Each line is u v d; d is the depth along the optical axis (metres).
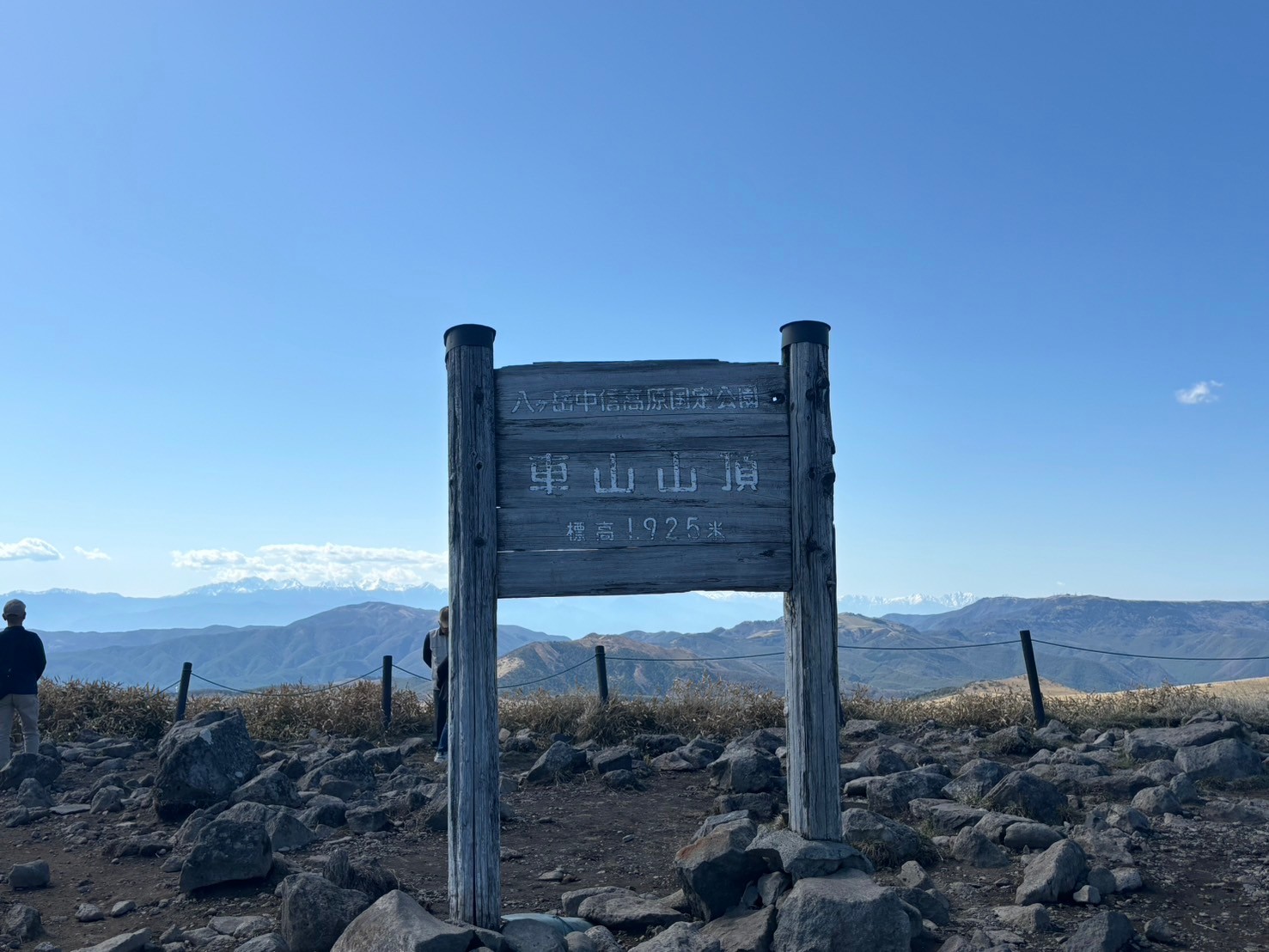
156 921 4.72
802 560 4.61
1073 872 4.80
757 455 4.68
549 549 4.49
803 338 4.69
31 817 6.95
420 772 8.63
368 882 4.68
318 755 8.68
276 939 4.09
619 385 4.62
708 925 4.38
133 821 6.87
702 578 4.58
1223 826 6.05
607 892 4.86
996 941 4.21
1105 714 10.82
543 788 8.01
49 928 4.67
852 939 3.94
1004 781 6.25
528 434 4.54
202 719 8.59
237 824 5.17
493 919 4.17
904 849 5.43
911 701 12.49
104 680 11.66
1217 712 10.15
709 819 6.01
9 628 8.69
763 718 10.74
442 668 8.86
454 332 4.47
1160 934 4.27
